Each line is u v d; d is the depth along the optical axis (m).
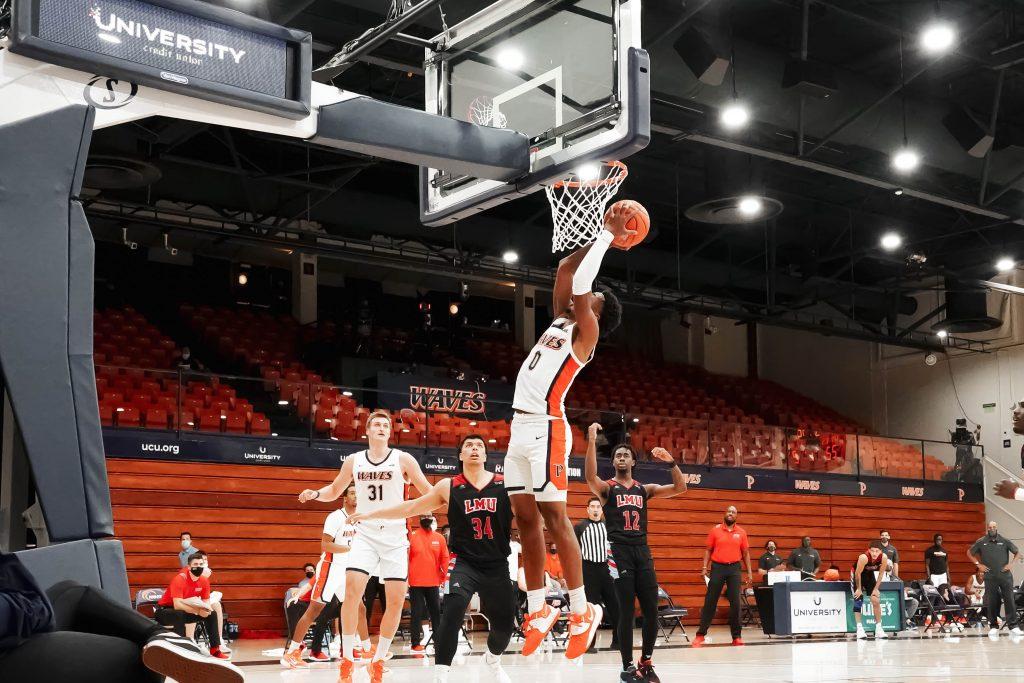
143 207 17.25
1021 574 22.73
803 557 18.11
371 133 5.84
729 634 16.61
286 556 15.91
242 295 25.22
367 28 13.30
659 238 24.59
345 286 26.56
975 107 17.20
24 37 4.60
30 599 3.00
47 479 4.24
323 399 16.77
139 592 13.33
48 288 4.40
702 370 27.84
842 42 15.55
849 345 27.25
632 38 5.88
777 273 23.36
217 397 15.87
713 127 14.27
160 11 5.06
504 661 10.72
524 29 6.57
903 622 16.45
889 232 22.28
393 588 7.41
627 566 7.74
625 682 7.67
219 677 3.05
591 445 7.91
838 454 21.94
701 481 19.92
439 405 17.84
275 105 5.41
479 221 19.92
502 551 6.62
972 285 21.11
